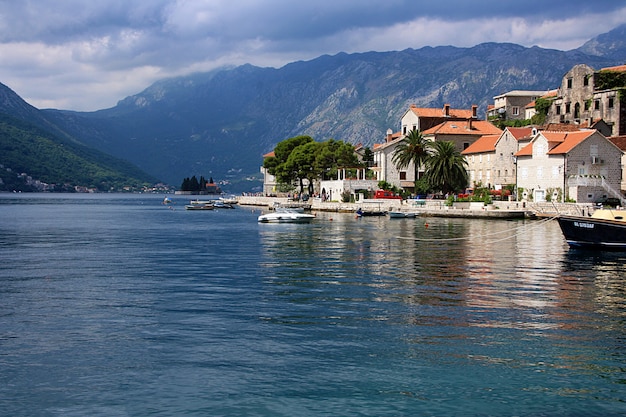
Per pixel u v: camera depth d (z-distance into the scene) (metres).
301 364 23.42
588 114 131.38
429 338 26.72
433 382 21.77
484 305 33.22
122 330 28.23
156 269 48.12
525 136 121.25
